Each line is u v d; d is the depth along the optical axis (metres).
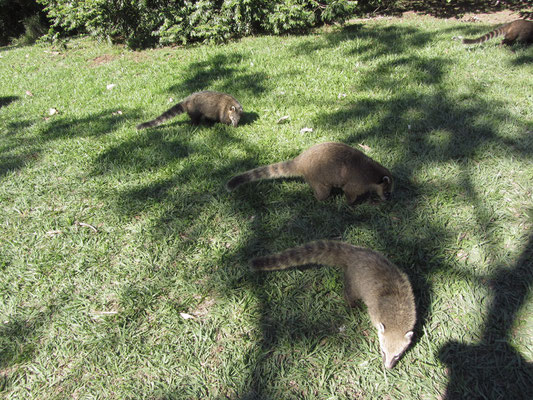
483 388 1.50
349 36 5.04
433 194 2.29
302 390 1.54
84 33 6.91
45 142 3.12
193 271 1.99
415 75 3.56
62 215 2.36
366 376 1.56
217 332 1.74
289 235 2.13
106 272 2.00
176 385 1.58
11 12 9.31
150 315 1.82
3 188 2.59
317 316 1.76
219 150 2.82
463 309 1.74
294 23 5.42
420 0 7.34
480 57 3.84
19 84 4.62
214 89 3.78
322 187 2.24
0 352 1.70
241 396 1.54
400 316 1.58
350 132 2.87
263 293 1.87
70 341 1.73
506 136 2.66
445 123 2.86
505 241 1.99
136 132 3.13
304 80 3.74
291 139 2.87
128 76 4.46
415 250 2.00
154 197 2.45
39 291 1.93
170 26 5.57
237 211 2.30
